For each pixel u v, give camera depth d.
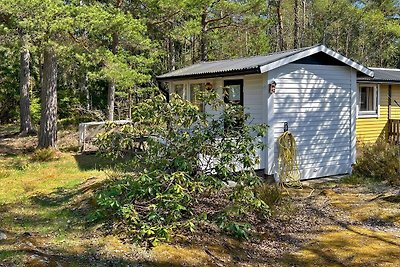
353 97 8.82
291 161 7.60
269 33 25.94
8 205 5.56
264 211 5.07
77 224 4.56
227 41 19.83
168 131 5.21
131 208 4.28
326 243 4.59
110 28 10.04
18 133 16.14
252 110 8.00
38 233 4.24
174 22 15.48
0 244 3.79
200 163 5.18
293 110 7.91
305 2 25.72
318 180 8.20
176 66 18.88
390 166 7.81
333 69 8.47
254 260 4.06
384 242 4.65
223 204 5.30
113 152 5.61
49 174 8.08
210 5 15.65
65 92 20.66
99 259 3.56
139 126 5.38
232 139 5.23
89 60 11.29
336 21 26.84
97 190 5.88
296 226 5.12
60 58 11.48
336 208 5.97
